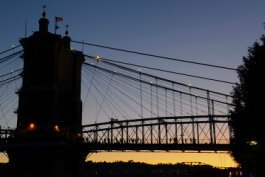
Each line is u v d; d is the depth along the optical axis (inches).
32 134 3233.3
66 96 3590.1
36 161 3137.3
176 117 3440.0
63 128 3326.8
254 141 2190.0
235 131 2269.9
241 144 2475.4
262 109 1955.0
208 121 3324.3
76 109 3602.4
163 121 3469.5
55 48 3528.5
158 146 3230.8
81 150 3260.3
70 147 3235.7
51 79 3427.7
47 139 3139.8
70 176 3267.7
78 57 3791.8
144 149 3243.1
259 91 1977.1
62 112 3489.2
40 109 3346.5
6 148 3253.0
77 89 3727.9
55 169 3070.9
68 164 3277.6
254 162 2475.4
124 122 3580.2
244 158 2731.3
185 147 3191.4
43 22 3631.9
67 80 3656.5
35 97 3390.7
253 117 2000.5
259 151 2253.9
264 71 1985.7
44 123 3292.3
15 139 3277.6
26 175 3125.0
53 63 3479.3
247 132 2116.1
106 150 3284.9
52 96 3351.4
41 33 3560.5
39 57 3511.3
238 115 2143.2
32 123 3326.8
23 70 3543.3
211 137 3270.2
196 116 3388.3
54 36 3560.5
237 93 2203.5
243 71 2144.4
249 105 2025.1
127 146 3243.1
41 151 3147.1
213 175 5319.9
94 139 3582.7
